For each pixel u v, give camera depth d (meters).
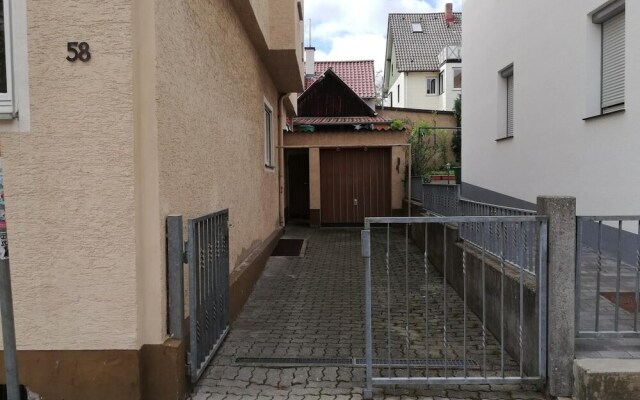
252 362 4.36
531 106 9.25
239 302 5.90
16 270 3.42
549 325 3.64
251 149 7.45
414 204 11.66
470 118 13.27
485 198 12.02
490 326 5.16
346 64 26.80
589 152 7.25
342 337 5.05
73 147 3.36
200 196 4.57
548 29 8.52
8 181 3.37
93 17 3.31
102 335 3.45
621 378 3.40
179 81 3.96
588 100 7.31
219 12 5.37
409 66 35.09
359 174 14.05
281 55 8.37
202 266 4.08
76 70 3.33
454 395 3.74
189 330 3.87
